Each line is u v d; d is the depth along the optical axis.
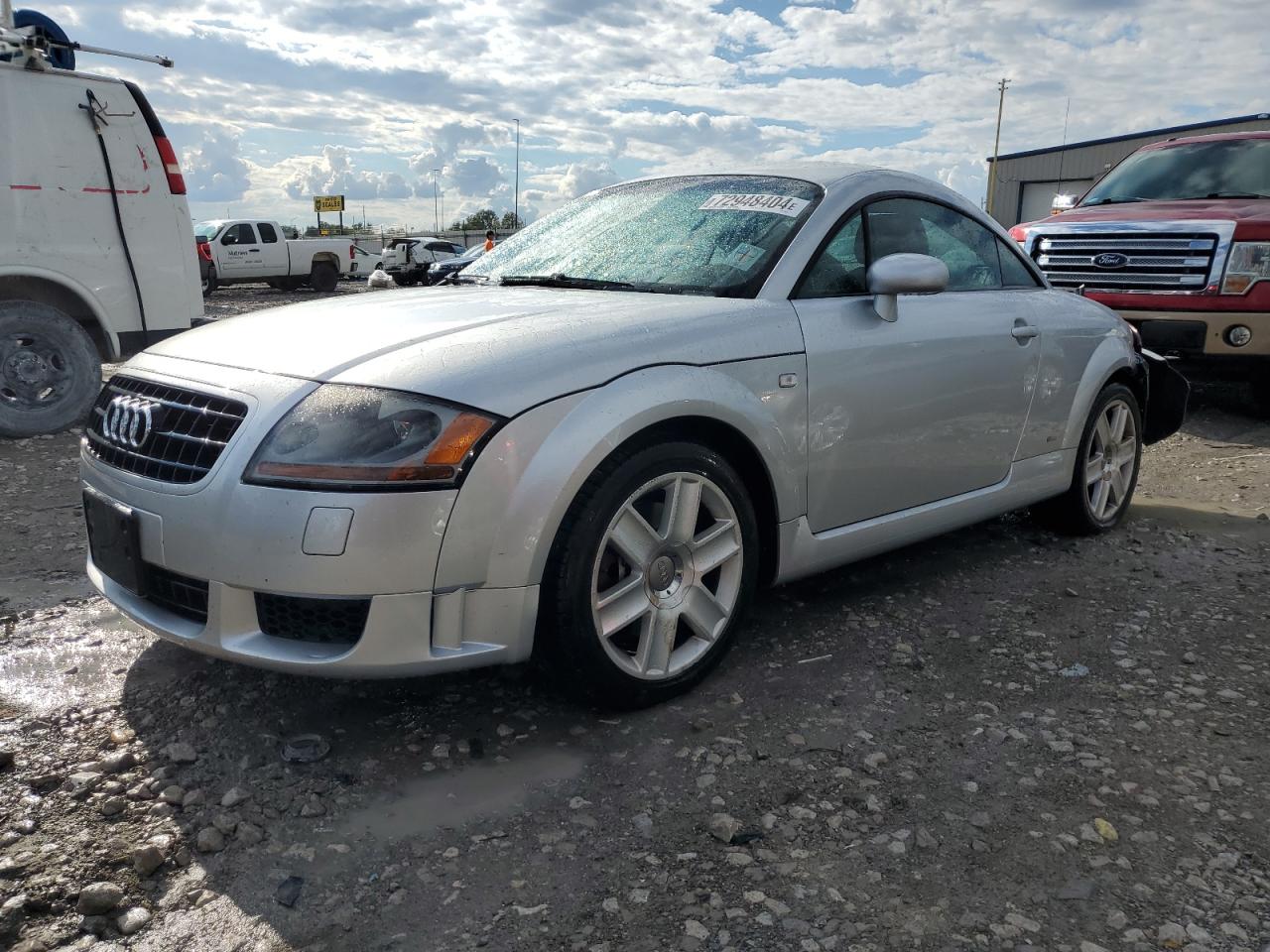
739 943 1.87
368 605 2.29
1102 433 4.45
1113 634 3.38
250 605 2.37
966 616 3.53
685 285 3.15
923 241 3.63
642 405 2.54
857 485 3.24
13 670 2.97
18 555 4.04
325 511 2.24
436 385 2.36
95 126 6.56
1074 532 4.48
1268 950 1.86
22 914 1.94
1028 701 2.87
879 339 3.22
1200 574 4.02
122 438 2.65
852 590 3.77
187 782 2.40
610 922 1.93
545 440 2.41
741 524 2.88
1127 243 7.06
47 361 6.57
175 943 1.88
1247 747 2.62
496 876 2.07
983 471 3.77
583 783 2.41
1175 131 20.80
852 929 1.91
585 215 3.81
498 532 2.37
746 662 3.10
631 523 2.62
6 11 6.89
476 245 51.66
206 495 2.35
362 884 2.04
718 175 3.73
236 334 2.82
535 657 2.67
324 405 2.34
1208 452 6.40
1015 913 1.96
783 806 2.32
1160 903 1.99
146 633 3.26
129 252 6.79
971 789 2.40
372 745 2.58
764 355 2.88
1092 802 2.35
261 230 22.59
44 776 2.39
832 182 3.41
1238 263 6.62
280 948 1.87
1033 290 4.14
